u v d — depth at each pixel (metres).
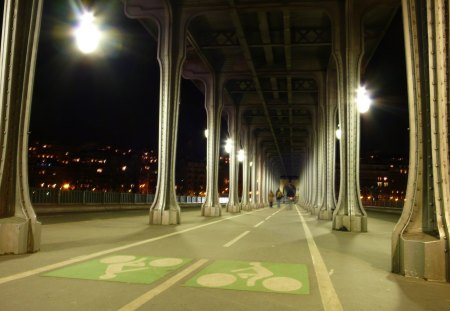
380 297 5.44
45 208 22.06
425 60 7.05
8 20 8.23
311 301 5.14
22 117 8.28
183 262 7.57
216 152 27.73
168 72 18.28
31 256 7.81
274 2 19.84
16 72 8.27
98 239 10.87
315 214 31.50
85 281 5.91
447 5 6.59
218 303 4.93
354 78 16.62
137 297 5.12
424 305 5.09
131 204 34.78
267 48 26.45
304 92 36.22
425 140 7.04
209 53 28.78
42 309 4.56
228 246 10.05
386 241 12.19
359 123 16.23
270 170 94.56
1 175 8.08
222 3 19.86
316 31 24.72
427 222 6.95
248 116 48.31
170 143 17.58
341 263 8.02
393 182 199.00
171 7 19.05
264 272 6.84
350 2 17.05
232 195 35.50
